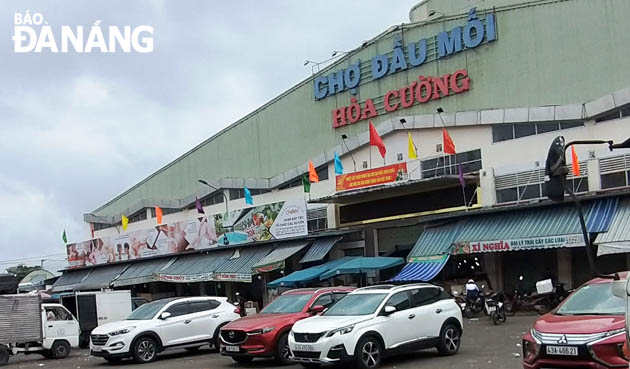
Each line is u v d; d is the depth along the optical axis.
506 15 29.27
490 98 29.50
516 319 23.19
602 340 8.63
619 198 23.02
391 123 31.80
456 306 15.17
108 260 49.59
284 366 14.78
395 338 13.62
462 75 30.58
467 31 30.47
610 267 24.48
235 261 37.44
